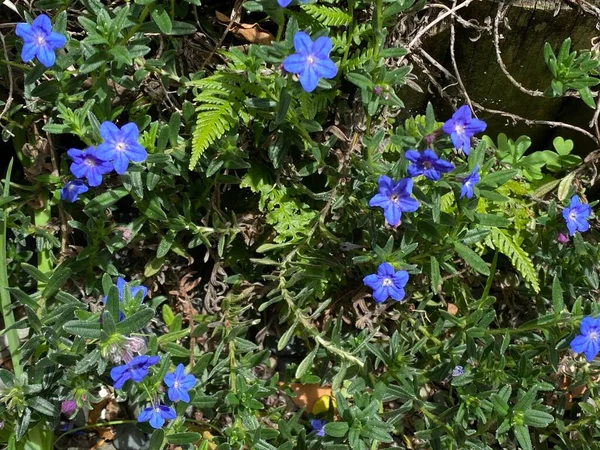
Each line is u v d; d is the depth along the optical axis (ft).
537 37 0.80
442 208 0.77
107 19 0.62
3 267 0.70
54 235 0.79
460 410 0.69
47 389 0.67
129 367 0.56
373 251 0.72
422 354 0.78
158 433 0.65
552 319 0.68
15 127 0.78
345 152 0.77
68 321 0.59
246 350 0.76
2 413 0.67
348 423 0.65
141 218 0.74
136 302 0.60
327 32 0.62
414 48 0.80
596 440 0.78
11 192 0.78
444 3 0.80
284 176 0.79
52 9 0.71
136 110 0.78
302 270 0.76
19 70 0.76
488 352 0.72
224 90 0.70
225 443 0.66
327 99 0.75
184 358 0.77
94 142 0.65
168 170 0.70
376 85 0.66
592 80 0.70
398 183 0.62
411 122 0.73
